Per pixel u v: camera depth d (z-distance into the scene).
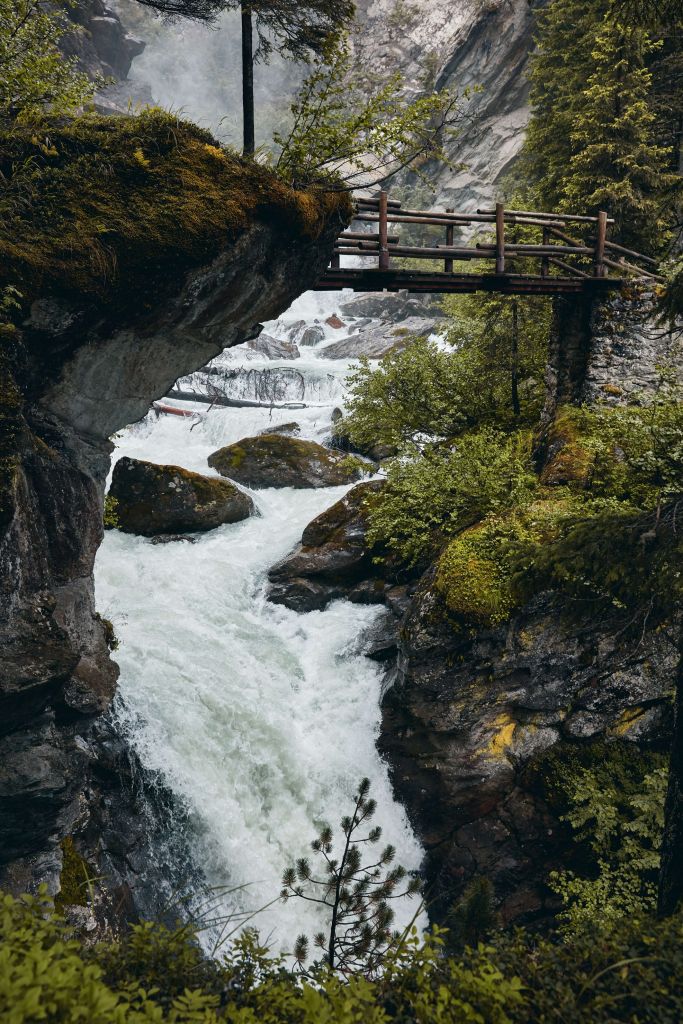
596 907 8.34
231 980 3.89
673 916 4.38
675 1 7.51
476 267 15.55
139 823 8.88
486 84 41.81
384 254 9.67
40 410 6.04
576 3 17.78
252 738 10.45
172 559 13.74
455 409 14.99
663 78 16.64
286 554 13.91
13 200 5.45
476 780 9.79
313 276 7.54
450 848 9.86
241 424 20.62
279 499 16.62
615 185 15.04
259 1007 3.43
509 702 9.79
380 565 13.05
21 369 5.57
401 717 10.57
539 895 9.33
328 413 21.56
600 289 12.14
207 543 14.48
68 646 5.92
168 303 6.02
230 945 8.54
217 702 10.47
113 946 3.74
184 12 6.92
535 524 10.40
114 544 14.02
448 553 10.60
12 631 5.52
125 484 14.55
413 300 38.62
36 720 6.21
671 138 16.84
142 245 5.68
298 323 35.47
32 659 5.60
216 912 8.85
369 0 49.25
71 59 6.50
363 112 6.70
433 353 16.00
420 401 15.36
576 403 12.69
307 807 10.30
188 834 9.29
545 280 11.52
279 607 12.91
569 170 17.02
